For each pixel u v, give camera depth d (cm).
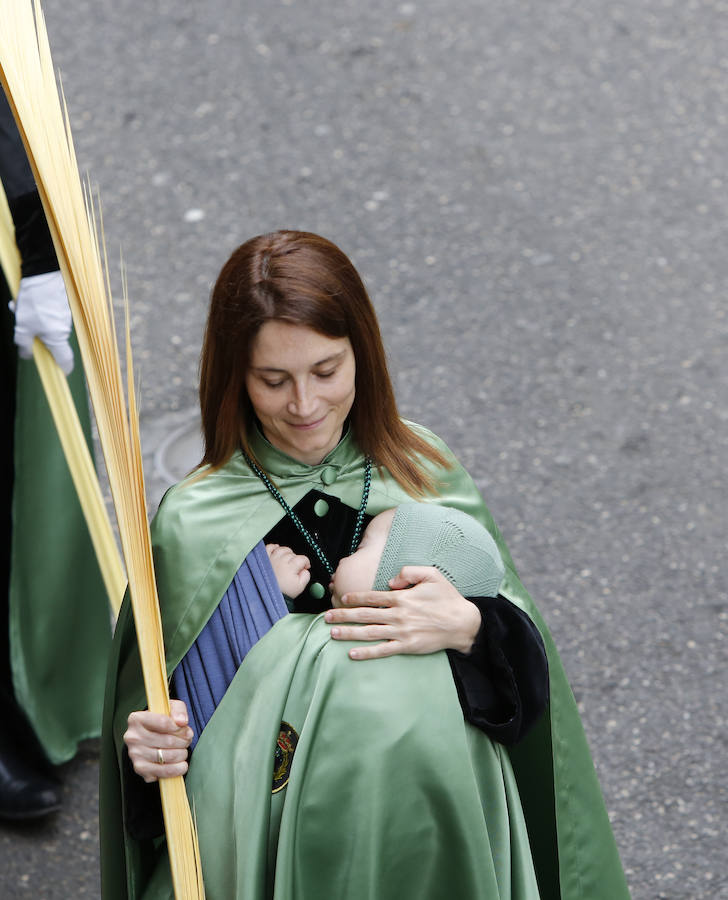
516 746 877
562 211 2298
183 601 769
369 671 729
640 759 1351
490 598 764
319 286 693
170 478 1723
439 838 745
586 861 889
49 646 1280
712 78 2661
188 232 2230
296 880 733
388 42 2753
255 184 2350
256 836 733
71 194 679
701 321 2048
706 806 1295
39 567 1247
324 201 2314
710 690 1435
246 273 699
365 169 2395
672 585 1582
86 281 682
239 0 2880
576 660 1478
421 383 1919
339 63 2686
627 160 2431
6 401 1213
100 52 2709
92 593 1302
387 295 2098
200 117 2523
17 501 1222
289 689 739
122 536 698
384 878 744
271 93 2594
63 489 1236
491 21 2831
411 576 737
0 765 1280
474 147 2456
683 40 2781
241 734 742
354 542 785
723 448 1805
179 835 727
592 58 2720
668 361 1966
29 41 668
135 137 2469
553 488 1734
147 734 720
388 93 2602
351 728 721
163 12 2834
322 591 781
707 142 2484
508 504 1708
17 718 1309
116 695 812
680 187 2364
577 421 1850
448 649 752
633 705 1417
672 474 1758
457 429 1834
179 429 1812
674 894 1202
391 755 719
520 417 1856
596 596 1567
